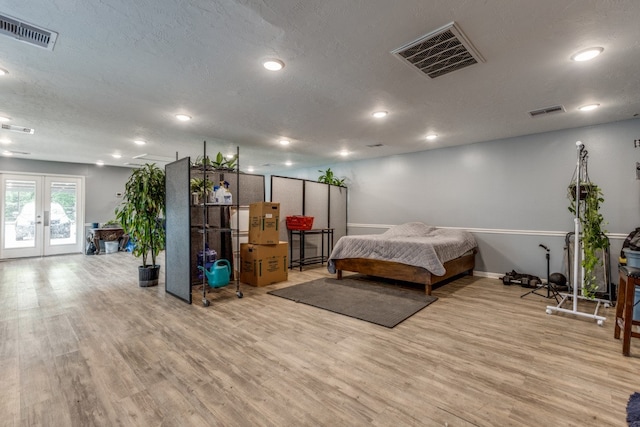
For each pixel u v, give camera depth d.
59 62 2.44
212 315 3.29
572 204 3.70
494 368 2.20
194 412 1.72
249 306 3.60
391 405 1.79
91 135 4.80
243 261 4.77
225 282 3.99
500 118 3.90
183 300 3.79
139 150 5.99
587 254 3.52
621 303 2.71
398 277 4.27
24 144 5.45
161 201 4.62
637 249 3.41
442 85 2.87
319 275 5.38
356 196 7.15
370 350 2.48
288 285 4.61
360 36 2.08
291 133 4.68
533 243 4.75
